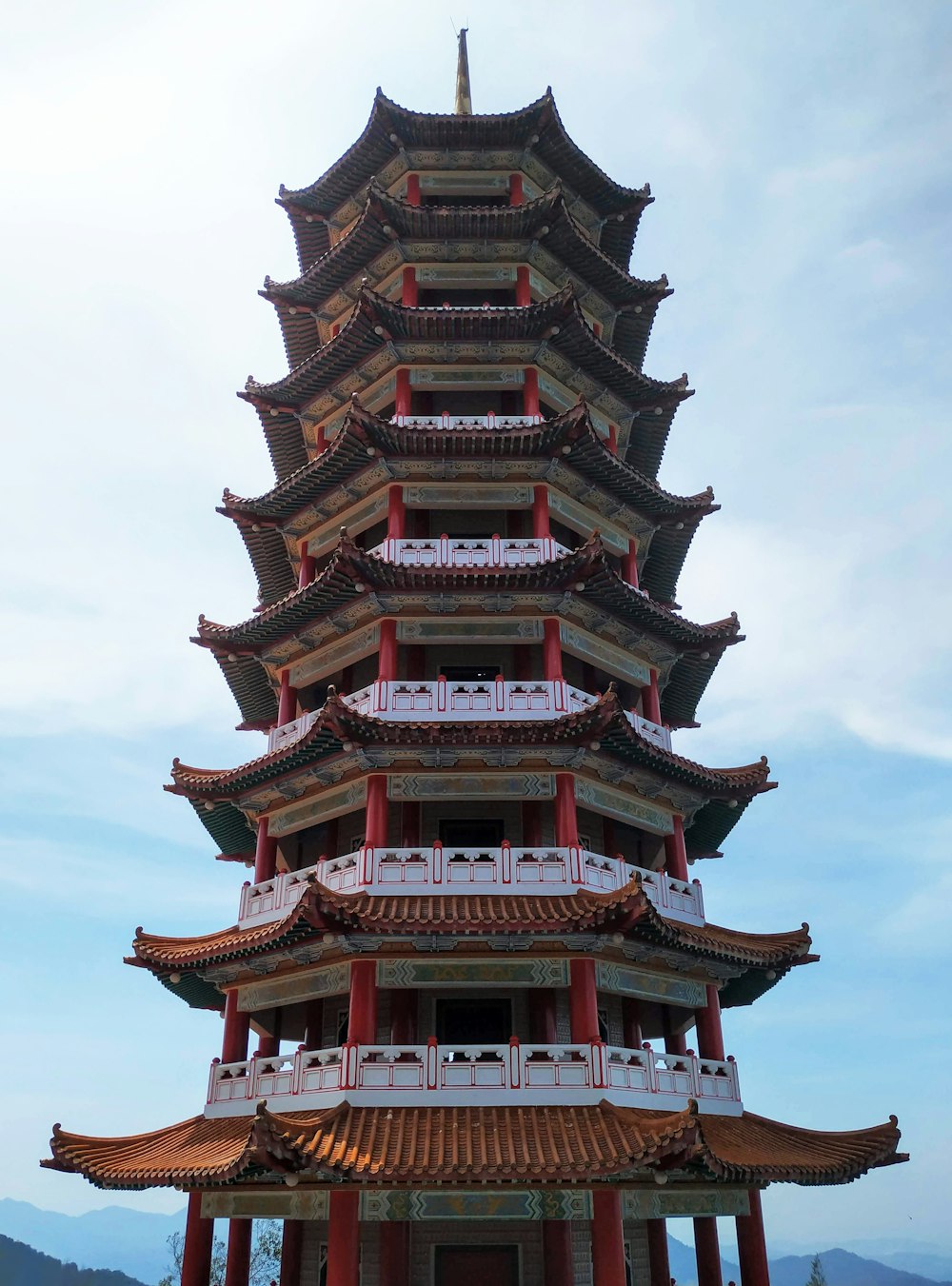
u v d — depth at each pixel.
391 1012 29.12
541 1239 26.94
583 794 31.70
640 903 25.98
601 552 31.86
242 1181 25.72
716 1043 31.55
